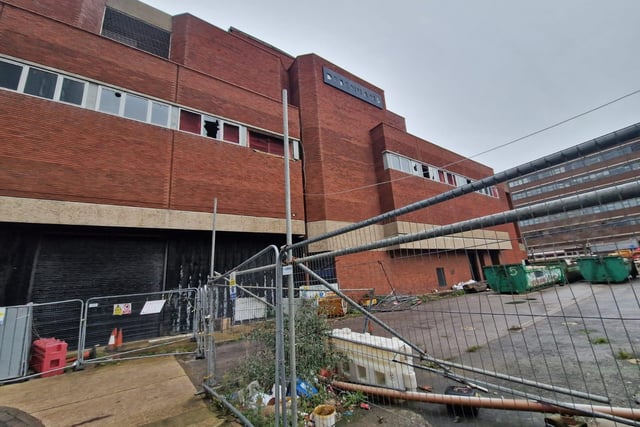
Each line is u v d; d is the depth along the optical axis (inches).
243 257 474.0
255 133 526.3
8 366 218.4
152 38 527.5
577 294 436.8
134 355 282.2
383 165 681.6
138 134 390.6
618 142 70.2
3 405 174.2
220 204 438.6
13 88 324.2
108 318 354.6
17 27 339.0
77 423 150.2
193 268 424.2
